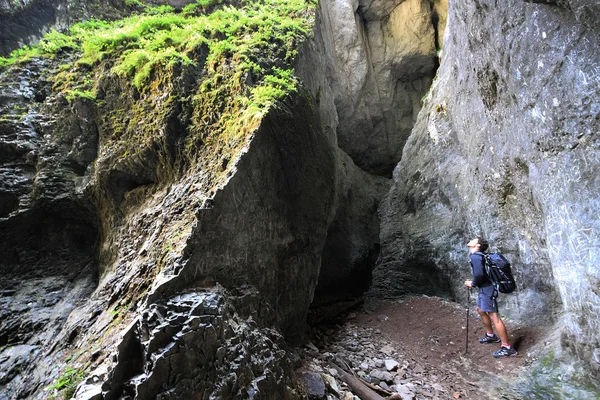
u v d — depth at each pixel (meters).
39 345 4.04
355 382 4.55
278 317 4.82
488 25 5.52
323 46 8.59
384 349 6.00
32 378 3.60
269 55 6.17
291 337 5.21
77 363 3.36
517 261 6.23
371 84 12.52
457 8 6.99
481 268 5.65
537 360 4.86
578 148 4.00
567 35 3.97
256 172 4.62
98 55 6.07
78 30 7.08
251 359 3.38
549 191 4.54
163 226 4.35
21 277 4.82
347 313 8.17
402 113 13.85
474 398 4.47
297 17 7.95
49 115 5.62
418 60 13.23
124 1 8.51
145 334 2.81
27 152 5.29
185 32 6.34
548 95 4.34
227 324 3.31
